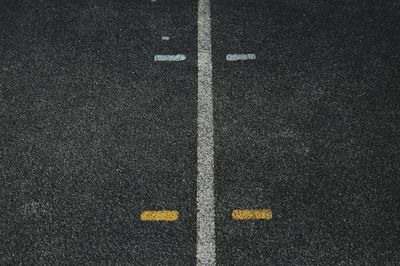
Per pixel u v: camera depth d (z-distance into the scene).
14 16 4.25
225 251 2.79
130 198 3.02
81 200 3.02
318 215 2.92
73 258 2.77
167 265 2.73
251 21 4.16
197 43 3.99
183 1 4.34
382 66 3.77
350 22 4.14
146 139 3.34
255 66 3.79
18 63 3.86
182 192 3.05
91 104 3.56
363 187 3.05
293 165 3.17
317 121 3.41
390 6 4.27
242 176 3.12
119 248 2.80
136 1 4.35
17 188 3.08
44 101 3.58
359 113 3.46
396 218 2.90
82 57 3.90
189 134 3.36
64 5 4.34
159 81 3.71
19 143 3.33
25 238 2.85
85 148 3.29
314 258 2.75
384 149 3.24
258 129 3.38
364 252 2.77
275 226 2.88
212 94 3.60
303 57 3.86
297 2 4.32
